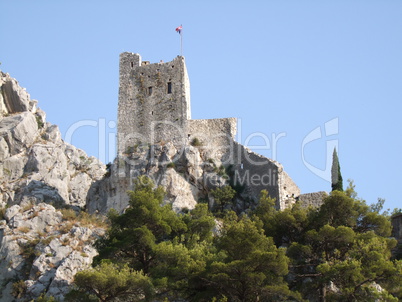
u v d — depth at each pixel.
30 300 84.25
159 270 69.62
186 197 96.38
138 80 106.25
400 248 85.19
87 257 87.19
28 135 116.25
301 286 69.69
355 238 72.50
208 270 65.56
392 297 67.00
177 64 105.62
